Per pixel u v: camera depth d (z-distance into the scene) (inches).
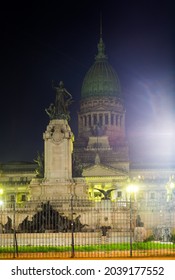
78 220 2773.1
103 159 7849.4
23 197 7317.9
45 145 3469.5
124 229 2810.0
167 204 3334.2
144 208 3255.4
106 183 7116.1
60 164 3425.2
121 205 3272.6
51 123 3481.8
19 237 2464.3
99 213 3041.3
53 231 2655.0
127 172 7219.5
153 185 7180.1
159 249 1941.4
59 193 3373.5
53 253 1888.5
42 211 2795.3
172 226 2844.5
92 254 1838.1
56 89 3570.4
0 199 4168.3
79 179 3464.6
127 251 1914.4
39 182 3464.6
